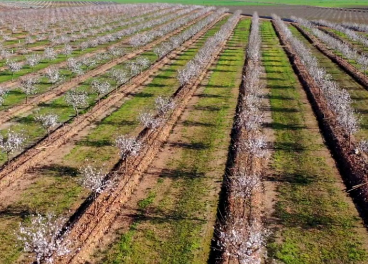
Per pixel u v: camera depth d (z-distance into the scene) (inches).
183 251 1109.7
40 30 5078.7
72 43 4210.1
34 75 2874.0
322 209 1304.1
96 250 1112.2
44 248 971.9
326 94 2308.1
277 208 1309.1
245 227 1180.5
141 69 2950.3
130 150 1531.7
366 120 2065.7
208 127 1969.7
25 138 1748.3
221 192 1398.9
